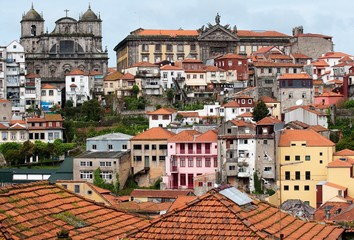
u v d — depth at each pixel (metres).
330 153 188.62
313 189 188.00
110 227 49.53
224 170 196.88
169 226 46.09
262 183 193.38
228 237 44.50
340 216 129.00
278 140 194.00
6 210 46.12
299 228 50.78
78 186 138.88
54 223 47.31
